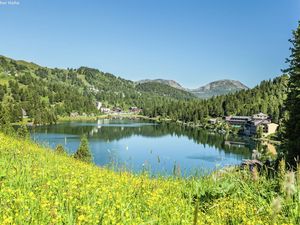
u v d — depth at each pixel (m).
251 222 6.31
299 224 6.42
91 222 5.89
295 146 29.00
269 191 8.11
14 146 14.39
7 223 5.34
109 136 154.00
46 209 6.13
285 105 33.91
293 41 34.31
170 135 168.75
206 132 195.00
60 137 135.88
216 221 6.55
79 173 9.94
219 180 9.18
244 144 132.62
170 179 10.36
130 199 7.78
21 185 7.83
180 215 6.71
